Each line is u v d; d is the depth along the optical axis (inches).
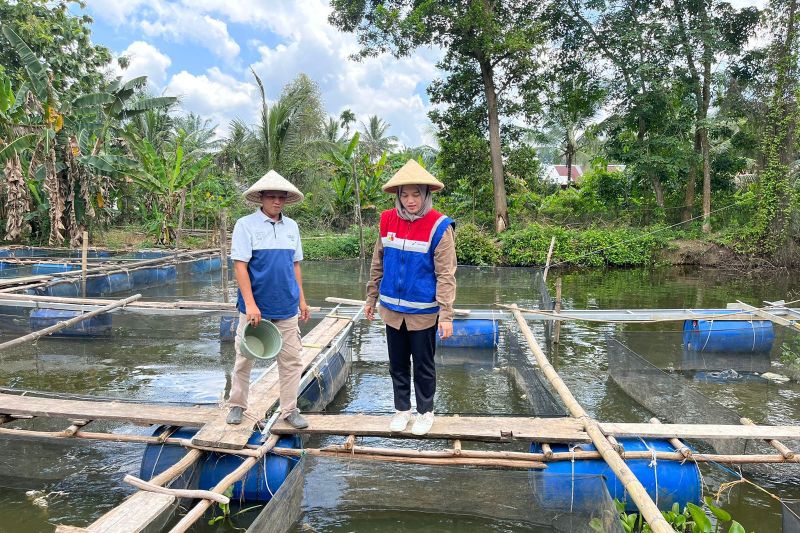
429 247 112.5
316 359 185.6
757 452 129.7
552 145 1037.2
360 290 433.4
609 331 293.6
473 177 784.9
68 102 536.7
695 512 107.3
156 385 199.8
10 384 199.5
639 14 705.6
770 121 625.3
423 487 111.5
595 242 649.0
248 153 879.1
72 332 259.9
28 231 576.4
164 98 540.7
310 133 912.9
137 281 396.8
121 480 129.8
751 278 555.8
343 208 818.2
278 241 116.6
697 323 238.5
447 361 239.0
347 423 125.5
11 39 477.1
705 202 702.5
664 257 658.2
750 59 685.9
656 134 702.5
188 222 741.3
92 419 127.6
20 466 131.2
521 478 108.5
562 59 764.6
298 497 109.1
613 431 120.8
